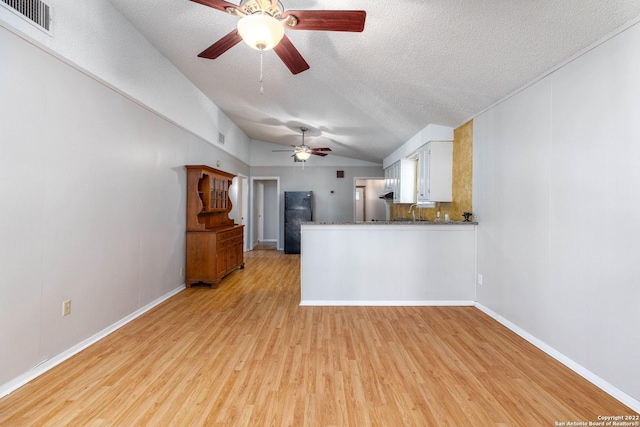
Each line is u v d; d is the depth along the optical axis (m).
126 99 3.08
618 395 1.88
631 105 1.81
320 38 2.69
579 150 2.18
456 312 3.44
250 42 1.87
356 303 3.68
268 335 2.81
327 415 1.73
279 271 5.62
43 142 2.15
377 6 2.15
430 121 4.24
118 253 2.98
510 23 2.04
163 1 2.66
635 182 1.79
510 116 2.98
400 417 1.72
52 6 2.20
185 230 4.42
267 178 8.38
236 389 1.97
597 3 1.72
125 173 3.07
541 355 2.44
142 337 2.75
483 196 3.49
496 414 1.74
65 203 2.35
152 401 1.84
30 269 2.06
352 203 8.42
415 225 3.66
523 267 2.79
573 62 2.22
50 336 2.22
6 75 1.90
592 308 2.08
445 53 2.57
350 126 5.36
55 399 1.84
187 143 4.44
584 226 2.14
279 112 5.23
